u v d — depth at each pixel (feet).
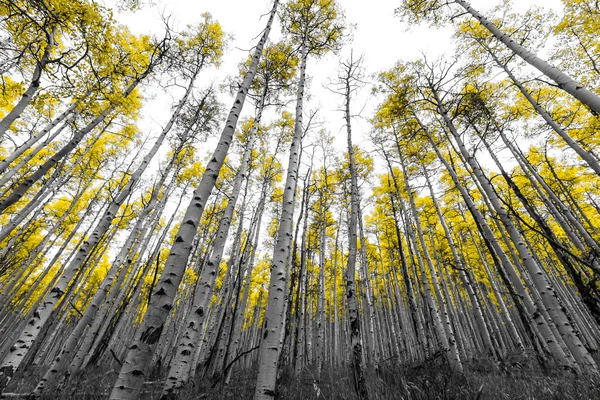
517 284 23.58
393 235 50.80
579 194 41.37
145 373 8.07
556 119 33.55
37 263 54.70
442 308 27.89
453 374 16.74
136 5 25.44
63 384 17.39
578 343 16.98
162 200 42.14
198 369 31.04
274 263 14.73
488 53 33.73
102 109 29.01
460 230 50.24
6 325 52.11
